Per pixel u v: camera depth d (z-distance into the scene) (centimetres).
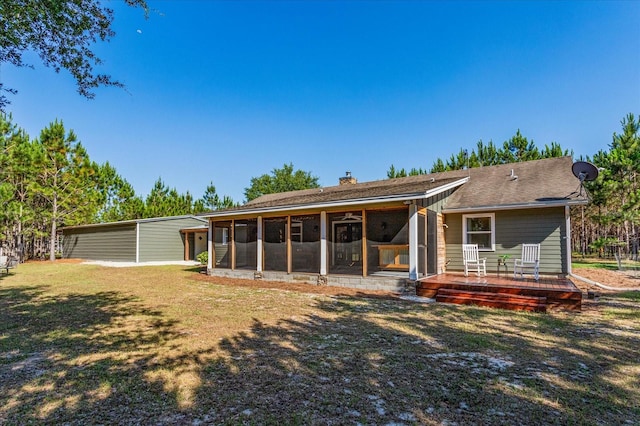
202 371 379
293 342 487
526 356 424
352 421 274
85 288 1047
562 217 994
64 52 480
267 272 1209
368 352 442
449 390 330
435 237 1078
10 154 1847
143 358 422
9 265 1744
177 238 2330
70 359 420
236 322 605
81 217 2336
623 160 1573
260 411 291
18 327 579
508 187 1162
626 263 1608
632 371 376
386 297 864
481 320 616
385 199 918
